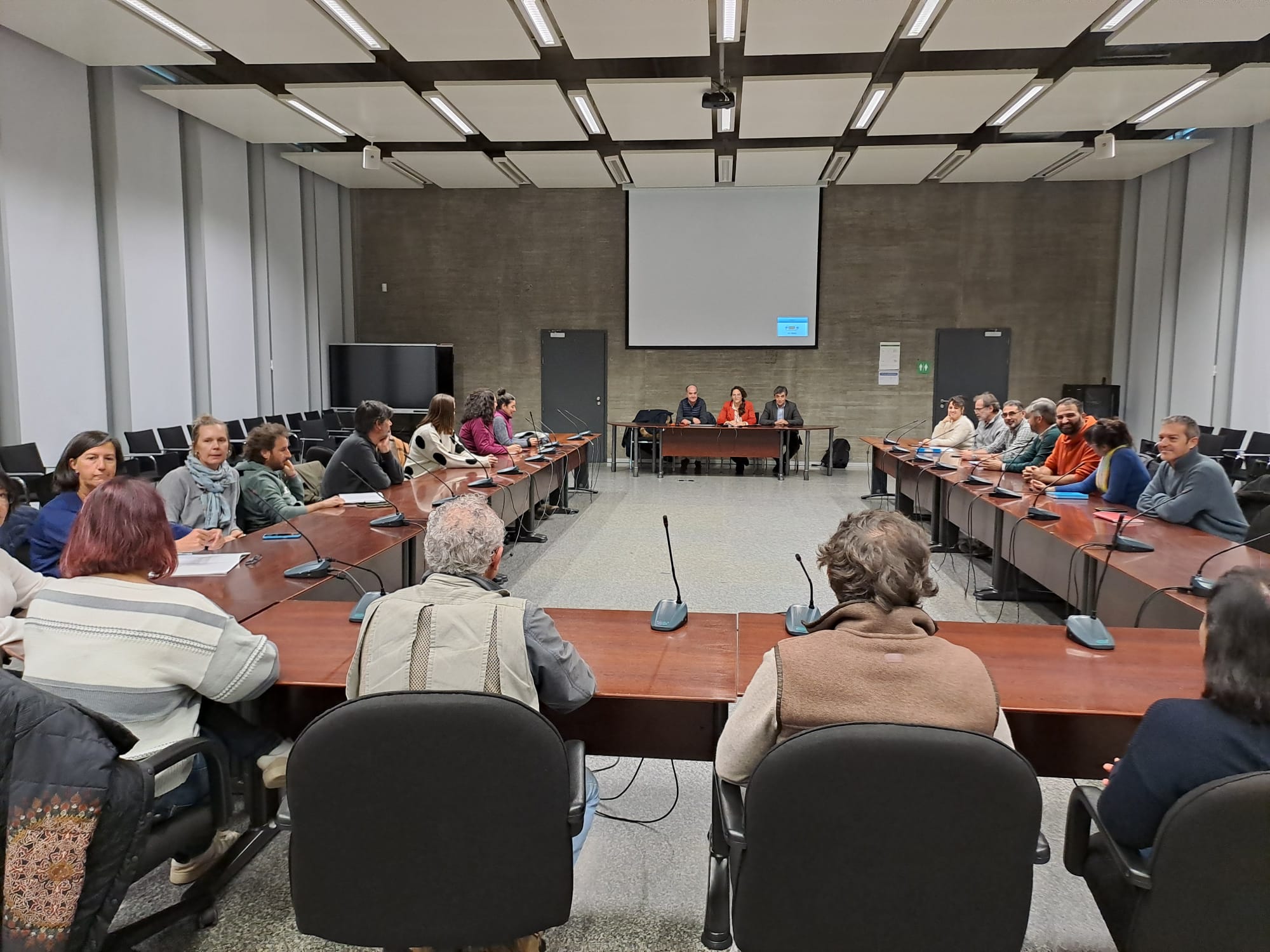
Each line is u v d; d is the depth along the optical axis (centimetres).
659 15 516
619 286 1087
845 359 1070
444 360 1056
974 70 625
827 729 113
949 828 115
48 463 610
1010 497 465
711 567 527
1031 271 1041
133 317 692
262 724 197
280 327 934
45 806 129
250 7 501
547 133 782
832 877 119
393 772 123
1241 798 111
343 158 919
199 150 778
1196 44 598
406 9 511
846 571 136
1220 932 118
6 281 572
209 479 350
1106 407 995
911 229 1045
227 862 197
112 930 180
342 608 233
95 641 155
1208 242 870
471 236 1097
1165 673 185
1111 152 751
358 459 462
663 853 219
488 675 145
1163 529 368
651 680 179
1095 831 183
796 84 632
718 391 1091
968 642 205
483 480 511
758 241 1057
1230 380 848
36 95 593
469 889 128
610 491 856
